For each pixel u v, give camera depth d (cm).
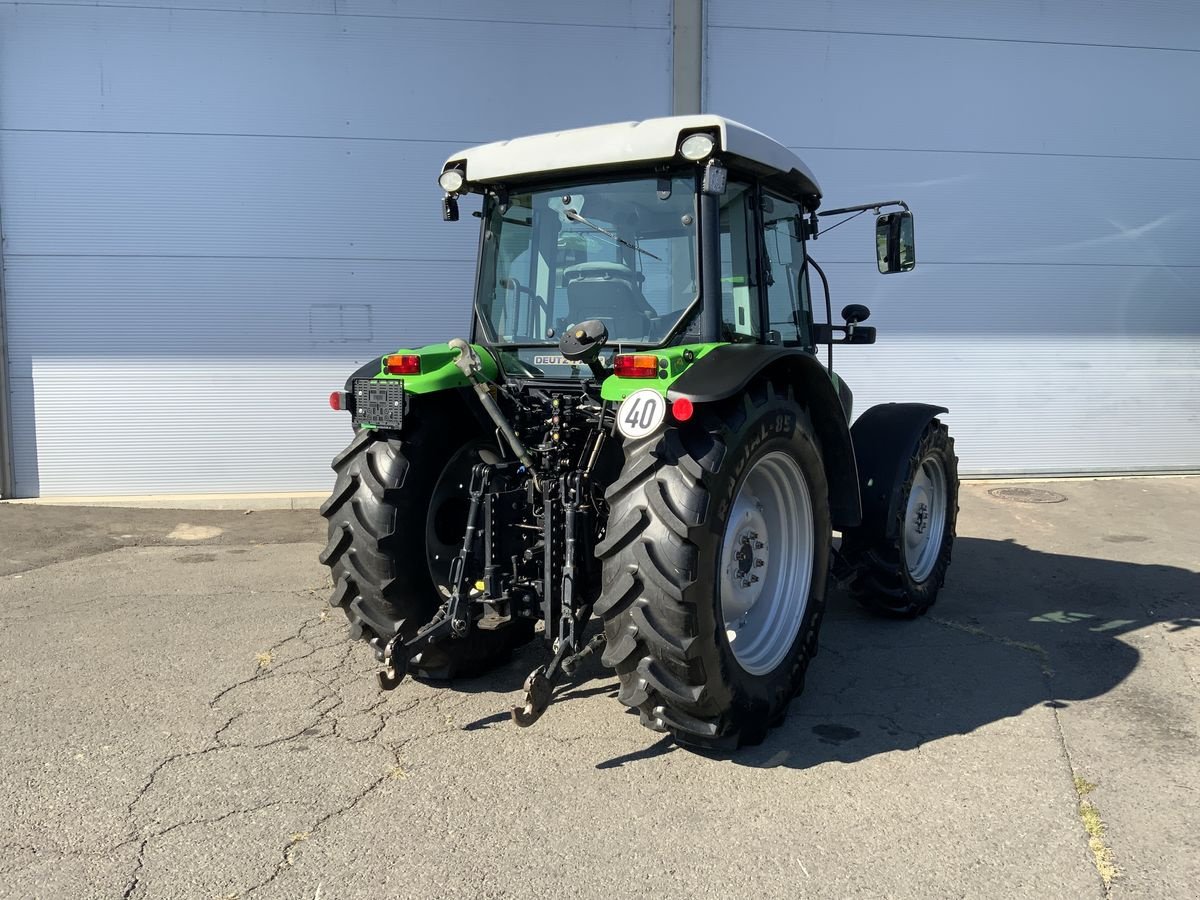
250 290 722
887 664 373
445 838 239
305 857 229
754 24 738
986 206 773
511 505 308
